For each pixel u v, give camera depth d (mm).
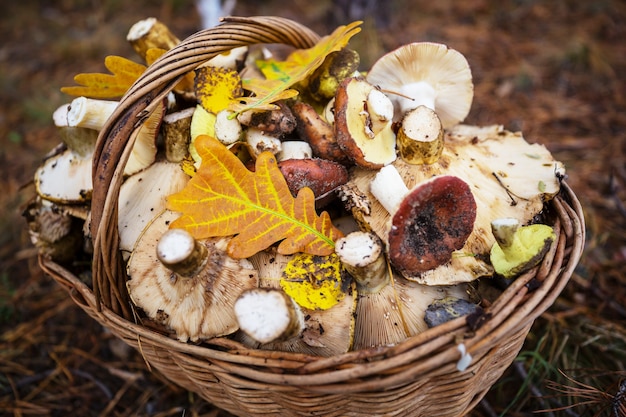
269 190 432
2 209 805
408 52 471
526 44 1103
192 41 421
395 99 503
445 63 482
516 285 394
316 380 366
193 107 476
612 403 462
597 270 661
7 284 697
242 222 428
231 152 435
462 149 492
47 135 970
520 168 477
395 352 371
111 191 396
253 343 418
